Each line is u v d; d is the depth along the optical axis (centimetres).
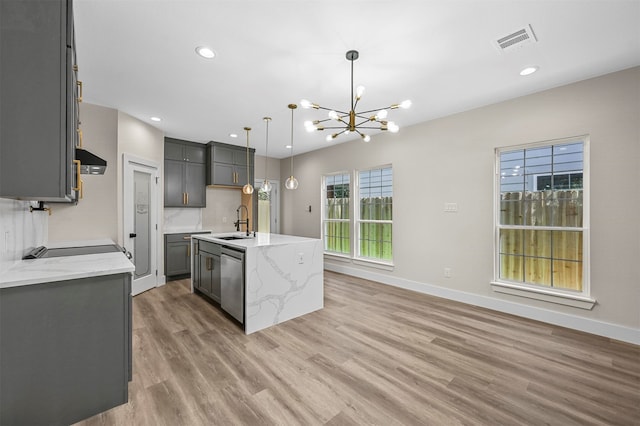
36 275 144
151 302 362
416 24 193
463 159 361
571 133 281
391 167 466
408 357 225
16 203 179
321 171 580
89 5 173
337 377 197
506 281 336
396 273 440
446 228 379
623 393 181
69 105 142
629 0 169
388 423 154
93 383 157
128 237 367
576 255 289
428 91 302
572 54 230
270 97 318
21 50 134
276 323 292
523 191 323
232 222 591
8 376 137
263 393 179
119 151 354
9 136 132
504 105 326
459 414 162
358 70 257
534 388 186
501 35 205
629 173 251
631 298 251
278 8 178
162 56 233
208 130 446
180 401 171
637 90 248
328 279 489
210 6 175
